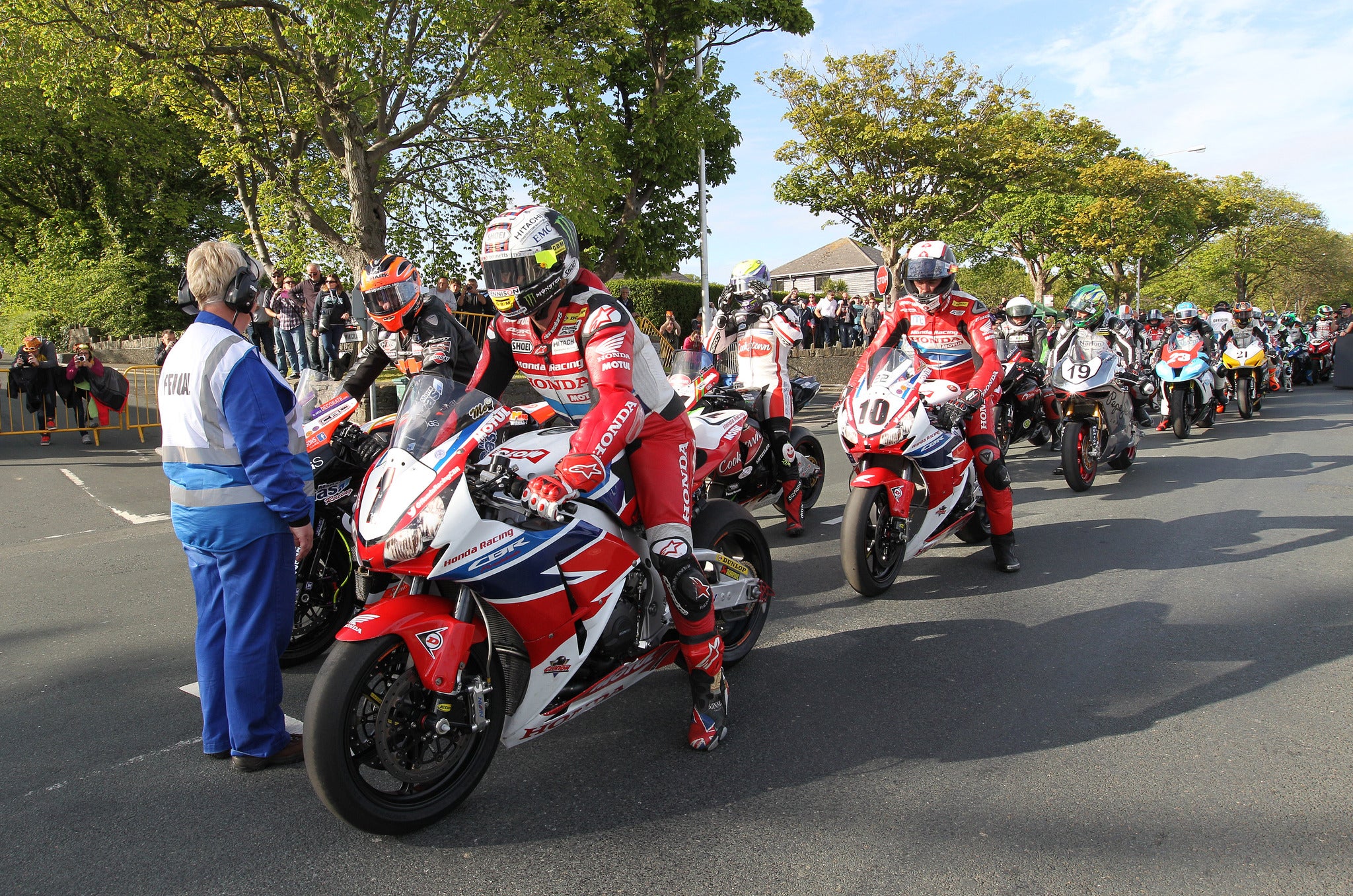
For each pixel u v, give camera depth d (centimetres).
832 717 354
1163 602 481
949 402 499
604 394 291
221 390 286
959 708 358
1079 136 3378
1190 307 1138
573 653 301
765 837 270
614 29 1448
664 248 2022
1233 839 263
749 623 412
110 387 1167
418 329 434
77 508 782
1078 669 394
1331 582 504
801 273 5828
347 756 257
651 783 305
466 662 279
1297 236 6134
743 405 619
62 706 374
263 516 298
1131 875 247
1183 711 350
